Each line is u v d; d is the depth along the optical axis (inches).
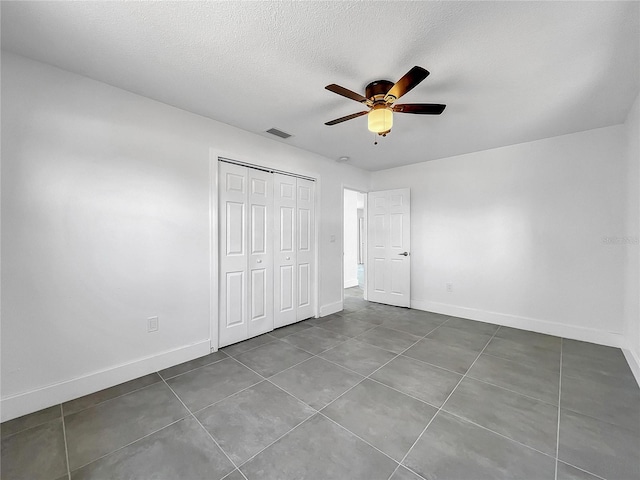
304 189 150.5
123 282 88.1
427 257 170.7
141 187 91.7
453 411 72.9
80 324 80.3
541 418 69.9
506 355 106.9
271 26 61.2
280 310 139.3
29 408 72.1
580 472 53.9
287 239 142.2
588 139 120.4
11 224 70.2
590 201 120.4
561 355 106.7
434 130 119.9
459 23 59.9
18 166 71.1
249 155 121.8
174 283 99.6
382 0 53.9
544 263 131.6
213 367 97.7
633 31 61.5
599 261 118.8
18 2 54.0
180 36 64.4
